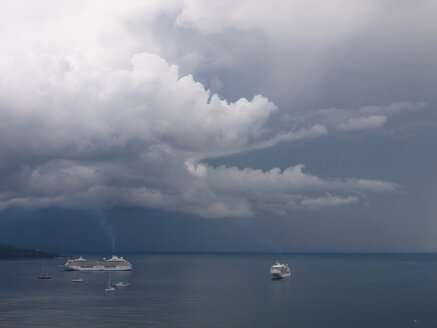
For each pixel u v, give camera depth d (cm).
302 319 18038
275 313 19375
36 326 16612
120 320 17675
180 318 18125
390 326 16862
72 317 18288
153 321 17550
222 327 16525
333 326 16775
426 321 17725
